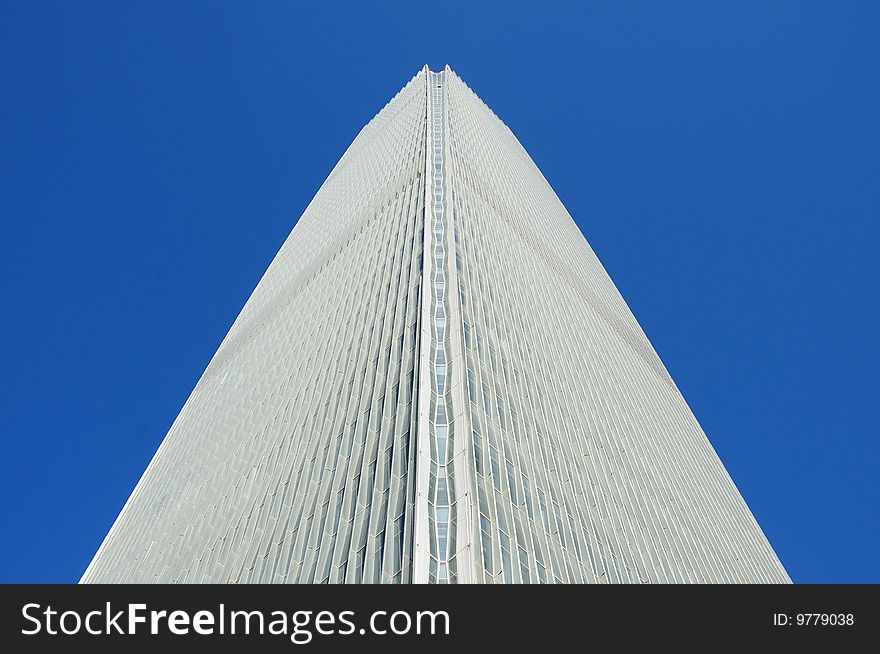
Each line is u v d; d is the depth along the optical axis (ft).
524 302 233.14
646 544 167.73
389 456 136.77
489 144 443.32
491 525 116.88
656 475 223.30
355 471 140.46
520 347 195.31
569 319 270.87
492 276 224.74
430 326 174.50
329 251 335.47
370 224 303.89
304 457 165.37
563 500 146.10
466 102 500.33
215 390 307.58
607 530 154.20
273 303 349.61
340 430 161.27
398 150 392.88
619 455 203.62
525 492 134.41
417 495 118.32
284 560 130.62
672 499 220.23
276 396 225.56
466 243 231.09
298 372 224.33
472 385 150.20
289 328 279.08
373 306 211.20
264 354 280.92
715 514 264.72
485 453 133.08
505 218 311.88
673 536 191.62
